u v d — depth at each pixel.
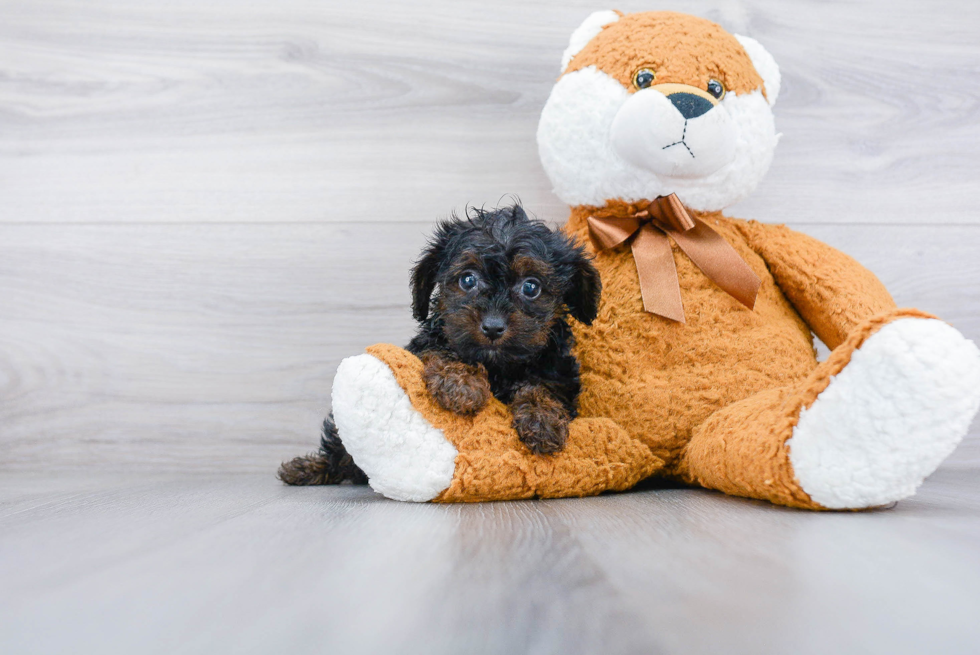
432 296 1.66
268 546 0.95
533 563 0.86
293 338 2.22
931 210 2.24
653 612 0.68
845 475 1.16
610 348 1.66
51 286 2.22
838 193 2.24
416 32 2.27
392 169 2.26
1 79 2.26
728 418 1.42
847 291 1.69
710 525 1.09
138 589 0.76
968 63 2.27
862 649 0.60
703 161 1.64
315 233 2.24
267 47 2.27
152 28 2.27
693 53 1.68
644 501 1.37
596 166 1.73
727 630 0.64
